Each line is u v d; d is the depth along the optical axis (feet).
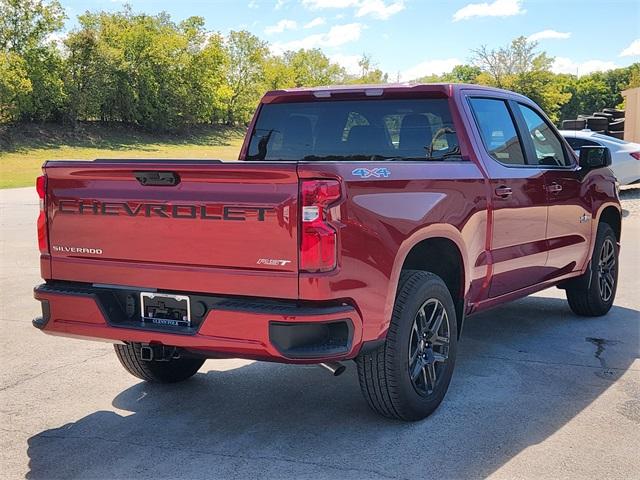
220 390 15.61
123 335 12.44
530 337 19.56
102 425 13.62
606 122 86.94
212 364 17.58
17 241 38.88
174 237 11.99
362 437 12.85
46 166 13.23
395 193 12.50
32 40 159.02
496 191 15.60
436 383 13.94
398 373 12.77
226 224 11.52
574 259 19.72
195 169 11.62
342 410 14.28
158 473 11.52
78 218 12.94
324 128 17.07
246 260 11.44
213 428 13.42
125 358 15.26
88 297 12.70
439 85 15.69
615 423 13.39
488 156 15.84
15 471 11.68
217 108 216.95
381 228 12.03
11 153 140.67
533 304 23.72
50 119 169.68
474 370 16.65
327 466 11.67
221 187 11.61
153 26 197.06
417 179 13.10
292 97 17.39
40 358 17.99
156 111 189.06
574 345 18.75
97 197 12.67
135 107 182.91
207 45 197.47
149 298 12.43
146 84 185.68
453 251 14.49
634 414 13.84
